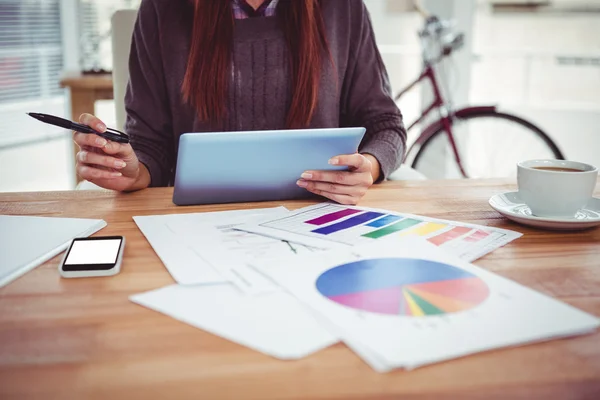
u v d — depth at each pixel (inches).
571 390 17.8
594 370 18.8
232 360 19.3
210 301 23.5
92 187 48.7
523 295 23.5
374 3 167.3
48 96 180.4
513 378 18.3
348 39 55.2
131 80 53.8
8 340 20.8
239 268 26.6
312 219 34.7
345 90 56.8
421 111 122.3
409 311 22.0
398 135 52.8
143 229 32.9
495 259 28.5
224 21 49.9
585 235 32.3
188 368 18.9
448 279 25.0
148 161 48.5
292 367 18.9
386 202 39.0
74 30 177.2
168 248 29.6
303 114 51.9
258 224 33.5
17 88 173.6
